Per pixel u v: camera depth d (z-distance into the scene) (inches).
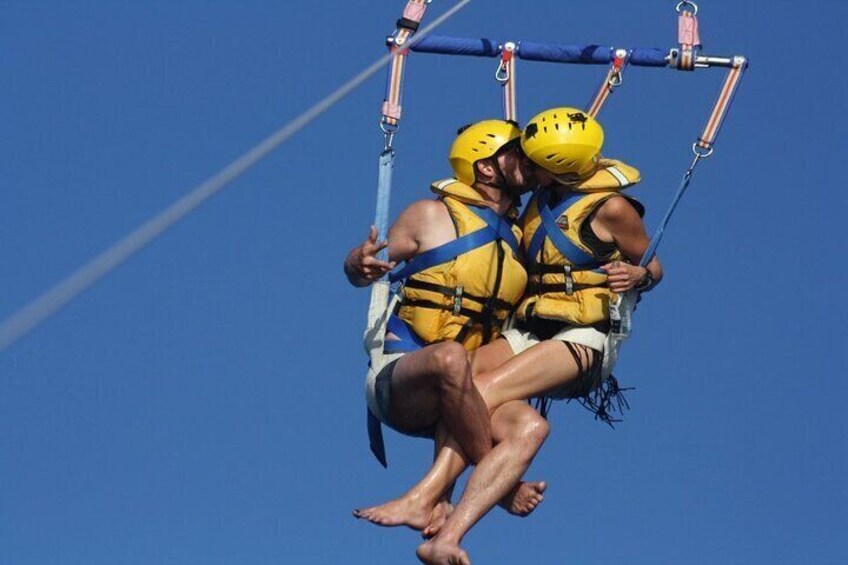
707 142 1124.5
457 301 1111.0
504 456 1077.1
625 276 1085.1
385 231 1079.0
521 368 1107.9
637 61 1188.5
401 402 1104.2
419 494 1085.1
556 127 1100.5
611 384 1165.1
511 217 1150.3
